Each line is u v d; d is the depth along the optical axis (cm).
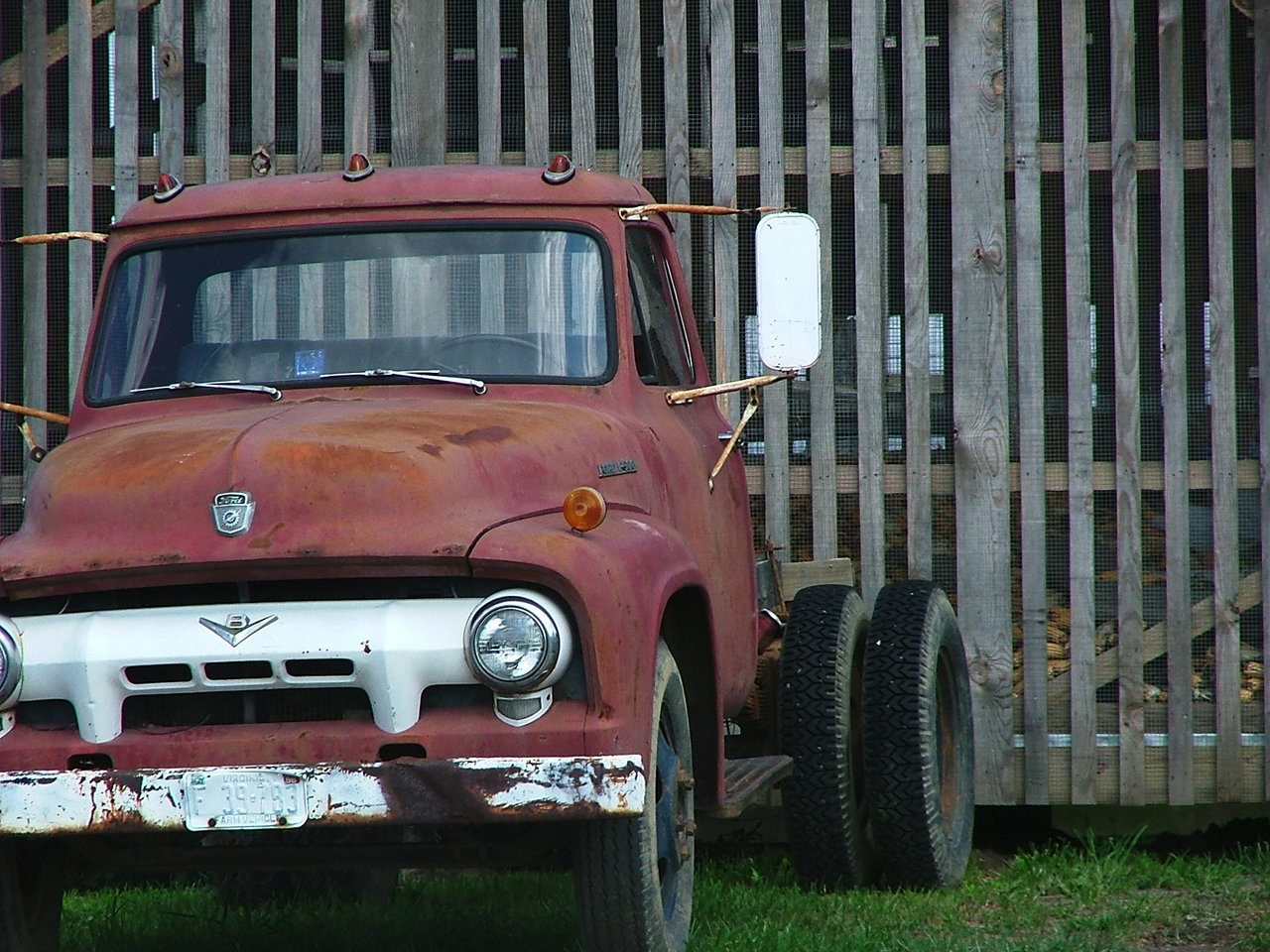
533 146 2655
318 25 2653
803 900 2011
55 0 2712
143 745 1348
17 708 1391
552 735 1315
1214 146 2548
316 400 1648
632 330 1734
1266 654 2536
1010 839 2692
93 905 2066
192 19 2756
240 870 1502
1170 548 2547
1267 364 2545
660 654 1502
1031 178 2584
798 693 2080
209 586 1388
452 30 2748
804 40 2727
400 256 1739
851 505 2733
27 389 2614
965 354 2603
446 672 1333
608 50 2753
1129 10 2575
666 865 1539
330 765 1323
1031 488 2580
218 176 2639
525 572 1326
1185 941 1855
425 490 1371
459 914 1898
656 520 1594
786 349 1658
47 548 1392
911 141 2614
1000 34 2606
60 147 2748
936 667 2178
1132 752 2562
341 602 1345
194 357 1736
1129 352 2569
